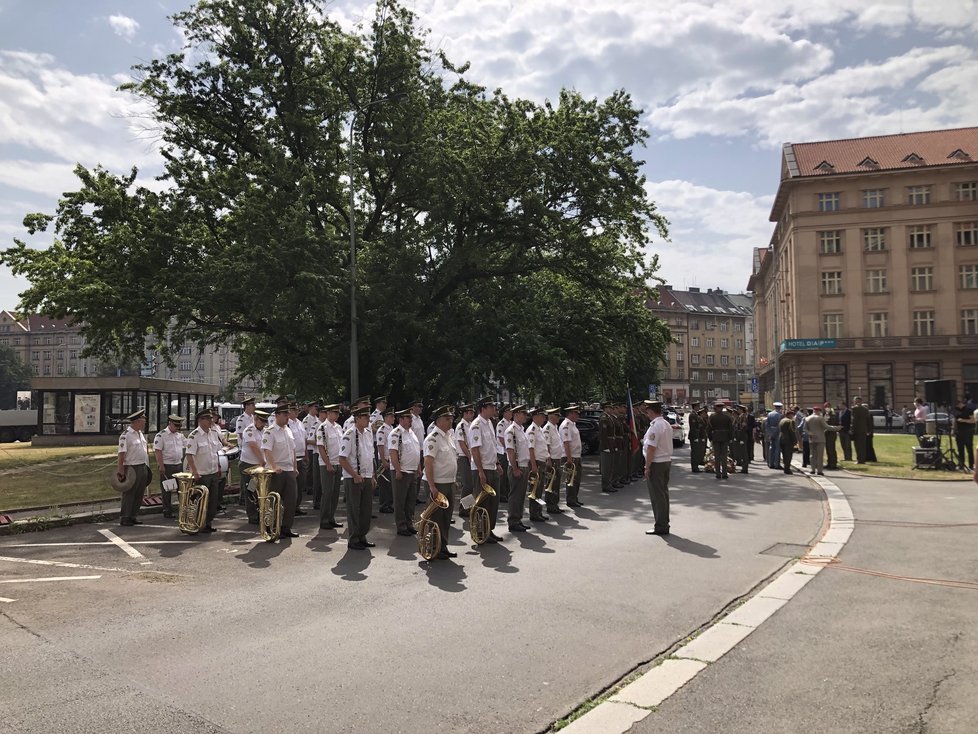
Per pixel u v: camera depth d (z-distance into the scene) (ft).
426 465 30.30
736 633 19.81
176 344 80.12
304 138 82.89
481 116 84.79
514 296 91.20
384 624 20.95
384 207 90.89
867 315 197.36
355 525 33.19
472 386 82.12
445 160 77.82
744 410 69.15
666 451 35.91
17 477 66.64
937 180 194.39
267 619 21.56
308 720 14.44
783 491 52.95
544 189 84.58
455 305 89.04
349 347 80.94
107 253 74.54
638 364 109.50
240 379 99.66
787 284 220.64
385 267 80.07
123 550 33.01
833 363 197.26
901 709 14.67
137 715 14.65
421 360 84.64
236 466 69.77
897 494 49.49
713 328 412.57
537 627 20.58
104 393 121.70
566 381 87.45
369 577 27.14
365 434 33.88
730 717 14.44
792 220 204.33
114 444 120.78
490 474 38.58
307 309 72.49
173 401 138.21
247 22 80.33
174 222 75.51
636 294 98.84
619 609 22.38
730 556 30.35
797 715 14.49
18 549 33.40
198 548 33.50
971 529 35.24
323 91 84.12
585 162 80.84
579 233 87.92
